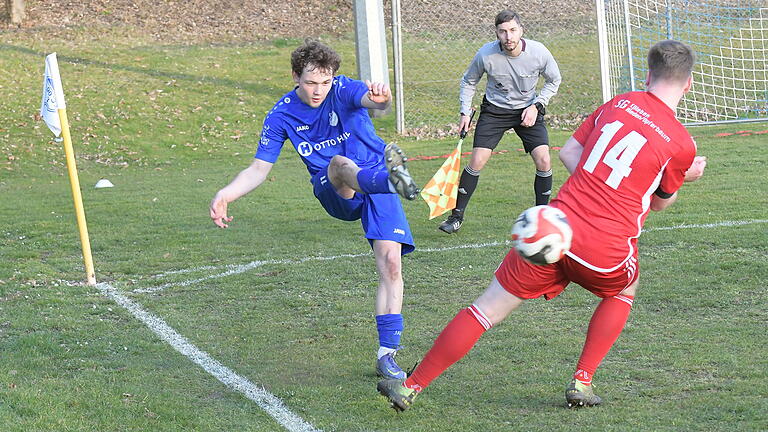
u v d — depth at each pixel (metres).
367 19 49.09
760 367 14.35
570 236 11.45
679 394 13.47
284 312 19.06
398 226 15.02
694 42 56.94
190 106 53.06
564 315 17.88
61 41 64.94
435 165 39.75
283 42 66.94
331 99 15.24
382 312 14.77
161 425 12.94
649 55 12.63
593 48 60.25
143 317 18.94
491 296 12.54
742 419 12.37
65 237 27.67
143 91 55.00
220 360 16.00
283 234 27.16
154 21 70.38
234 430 12.76
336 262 23.31
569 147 12.90
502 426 12.60
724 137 42.44
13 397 13.98
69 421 13.05
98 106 52.09
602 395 13.62
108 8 72.12
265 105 53.88
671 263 21.17
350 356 16.05
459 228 26.62
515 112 26.58
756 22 58.78
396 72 49.12
